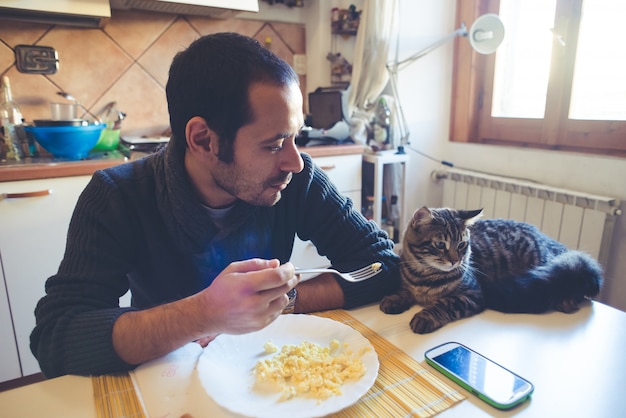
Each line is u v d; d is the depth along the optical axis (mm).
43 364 682
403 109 2369
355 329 755
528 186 1999
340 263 965
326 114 2211
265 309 617
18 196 1450
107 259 777
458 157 2492
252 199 755
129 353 640
